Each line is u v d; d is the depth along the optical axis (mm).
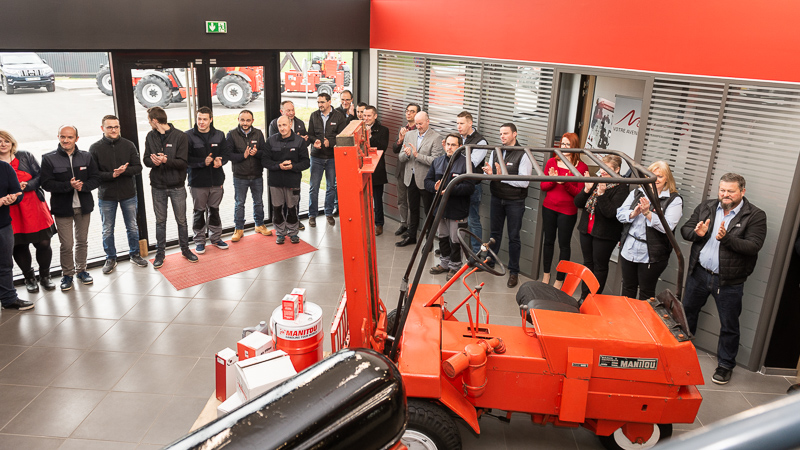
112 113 6297
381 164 7395
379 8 7793
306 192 9102
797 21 4242
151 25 6156
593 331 3467
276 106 7594
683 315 3439
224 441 415
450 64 7012
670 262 5316
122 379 4547
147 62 6316
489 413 3754
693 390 3510
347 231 3096
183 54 6566
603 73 5496
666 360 3385
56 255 6586
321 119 7633
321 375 474
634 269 5121
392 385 476
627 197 5105
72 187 5699
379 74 8047
